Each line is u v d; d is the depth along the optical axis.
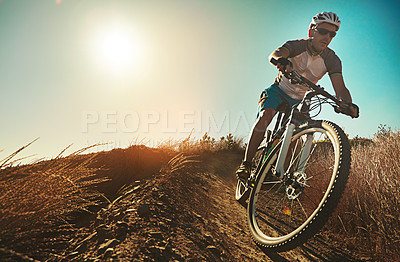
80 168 2.27
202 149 6.29
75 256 1.50
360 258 2.31
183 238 1.85
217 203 2.97
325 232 2.80
